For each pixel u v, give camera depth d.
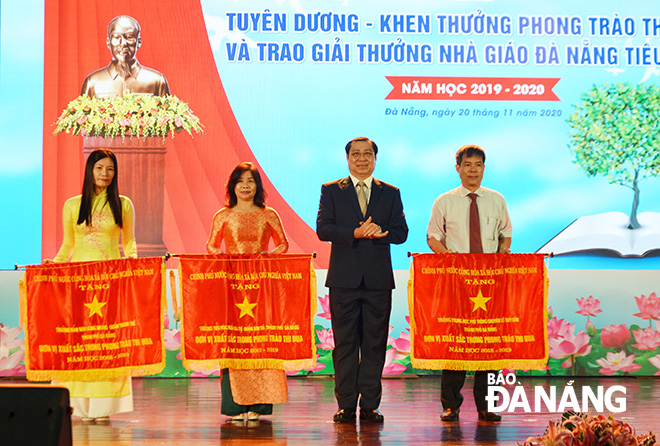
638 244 6.54
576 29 6.62
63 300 4.36
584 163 6.58
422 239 6.50
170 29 6.43
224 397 4.50
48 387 2.04
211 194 6.44
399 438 4.08
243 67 6.47
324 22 6.51
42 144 6.30
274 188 6.46
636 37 6.65
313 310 4.46
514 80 6.57
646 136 6.59
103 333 4.38
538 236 6.54
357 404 4.96
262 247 4.66
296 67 6.48
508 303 4.55
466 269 4.56
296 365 4.43
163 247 6.39
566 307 6.52
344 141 6.50
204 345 4.41
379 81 6.52
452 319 4.54
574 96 6.60
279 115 6.48
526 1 6.59
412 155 6.52
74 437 4.09
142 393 5.62
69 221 4.67
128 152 6.38
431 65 6.54
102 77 6.38
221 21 6.47
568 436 2.67
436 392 5.74
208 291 4.43
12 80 6.29
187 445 3.90
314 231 6.47
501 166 6.54
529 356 4.54
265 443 3.96
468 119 6.55
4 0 6.30
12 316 6.25
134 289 4.41
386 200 4.57
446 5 6.56
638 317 6.54
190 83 6.45
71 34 6.36
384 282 4.47
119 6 6.39
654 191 6.59
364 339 4.54
